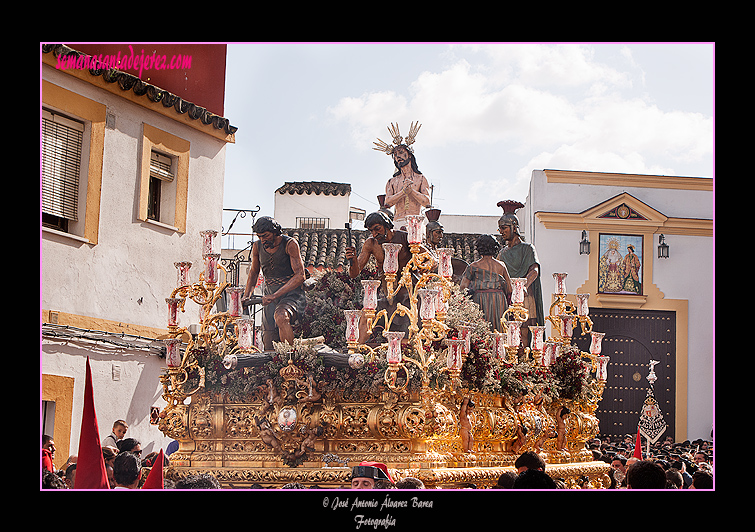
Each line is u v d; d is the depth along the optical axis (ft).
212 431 31.71
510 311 35.94
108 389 48.70
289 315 33.37
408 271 32.27
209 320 32.81
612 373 82.17
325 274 36.40
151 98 52.47
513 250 42.98
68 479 29.12
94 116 48.60
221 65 59.77
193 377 32.19
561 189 83.20
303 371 30.48
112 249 50.06
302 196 92.38
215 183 59.41
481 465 32.50
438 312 30.76
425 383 29.84
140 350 51.11
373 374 30.19
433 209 42.55
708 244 83.20
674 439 81.82
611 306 82.12
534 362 36.81
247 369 31.37
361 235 77.92
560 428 39.22
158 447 52.95
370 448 30.40
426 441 30.55
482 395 33.81
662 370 82.43
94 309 48.44
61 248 46.24
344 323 34.37
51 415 44.73
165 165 55.42
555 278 40.47
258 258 34.76
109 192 49.96
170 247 54.95
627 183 83.15
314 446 30.55
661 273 82.99
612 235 82.64
